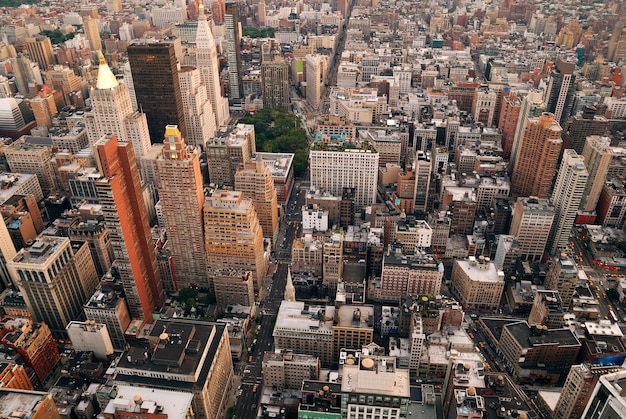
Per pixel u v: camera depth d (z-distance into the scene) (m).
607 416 186.50
